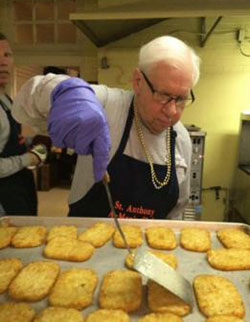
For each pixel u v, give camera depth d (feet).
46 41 11.03
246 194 8.63
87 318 2.42
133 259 2.81
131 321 2.46
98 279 2.89
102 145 2.61
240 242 3.43
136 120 3.86
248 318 2.48
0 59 5.48
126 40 9.54
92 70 10.89
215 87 9.64
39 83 3.19
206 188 10.23
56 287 2.75
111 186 3.86
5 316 2.39
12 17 10.82
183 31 9.34
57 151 12.48
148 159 3.89
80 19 6.32
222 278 2.88
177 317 2.42
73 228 3.69
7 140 5.53
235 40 9.30
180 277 2.70
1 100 5.58
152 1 7.30
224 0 6.63
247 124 9.25
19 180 5.78
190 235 3.56
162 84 3.09
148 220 3.78
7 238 3.45
